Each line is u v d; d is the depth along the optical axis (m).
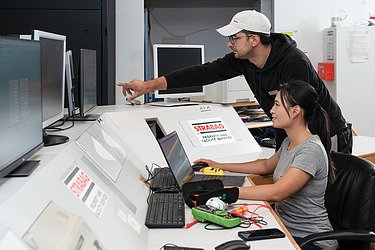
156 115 2.71
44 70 1.67
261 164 2.28
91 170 1.55
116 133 2.39
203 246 1.37
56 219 1.04
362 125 4.37
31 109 1.27
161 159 2.40
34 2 3.14
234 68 2.71
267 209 1.70
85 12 3.16
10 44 1.08
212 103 3.15
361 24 4.34
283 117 1.90
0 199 0.92
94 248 1.10
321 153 1.85
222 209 1.61
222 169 2.30
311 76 2.28
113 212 1.40
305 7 4.35
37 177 1.12
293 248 1.35
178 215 1.58
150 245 1.38
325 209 1.90
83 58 2.25
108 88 3.26
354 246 1.77
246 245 1.33
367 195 1.80
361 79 4.31
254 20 2.32
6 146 1.04
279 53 2.34
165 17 4.51
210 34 4.58
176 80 2.71
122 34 3.67
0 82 1.00
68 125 2.08
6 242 0.80
